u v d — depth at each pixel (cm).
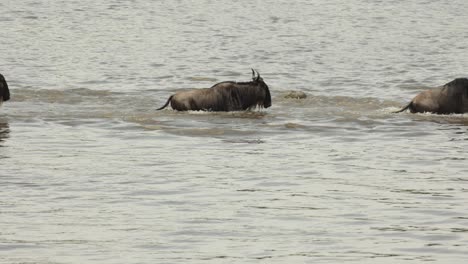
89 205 4856
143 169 5697
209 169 5709
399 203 4941
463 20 18112
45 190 5169
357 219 4622
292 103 8250
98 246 4131
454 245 4172
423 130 7038
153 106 8056
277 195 5097
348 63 11969
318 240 4250
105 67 11388
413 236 4319
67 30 15700
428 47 13962
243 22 17338
